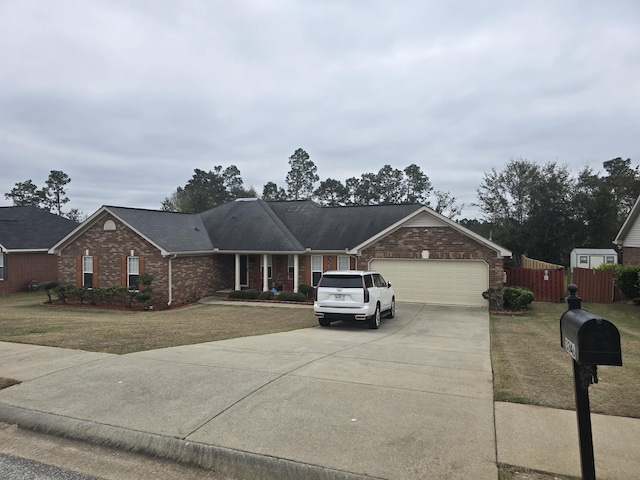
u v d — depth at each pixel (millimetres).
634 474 3869
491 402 5586
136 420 5059
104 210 22078
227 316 16562
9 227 28406
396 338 11000
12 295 25984
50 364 7359
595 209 35344
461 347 9617
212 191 62125
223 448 4359
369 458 4129
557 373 7090
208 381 6395
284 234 23594
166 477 4043
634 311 16609
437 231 18938
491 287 17812
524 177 42031
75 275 22969
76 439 4801
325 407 5375
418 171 60188
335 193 61312
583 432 3492
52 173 68500
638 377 6891
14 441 4781
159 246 20516
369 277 13461
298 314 17156
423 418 5043
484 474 3842
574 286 3740
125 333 10461
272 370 6988
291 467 4035
